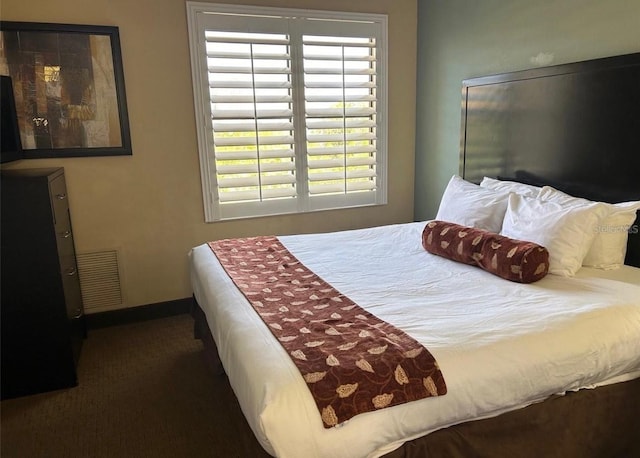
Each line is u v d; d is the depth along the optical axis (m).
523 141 2.80
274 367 1.43
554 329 1.67
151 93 3.11
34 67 2.83
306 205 3.66
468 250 2.34
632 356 1.75
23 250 2.37
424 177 3.88
